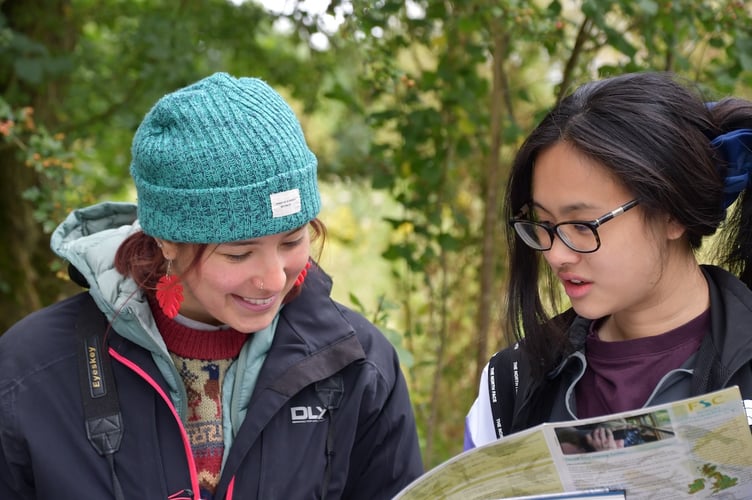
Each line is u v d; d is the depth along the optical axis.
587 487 1.43
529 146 1.58
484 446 1.42
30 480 1.72
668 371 1.58
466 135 3.46
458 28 3.06
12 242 4.07
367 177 4.12
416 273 3.61
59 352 1.73
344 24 3.00
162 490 1.68
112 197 4.89
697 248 1.62
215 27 3.95
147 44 3.71
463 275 3.93
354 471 1.90
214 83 1.64
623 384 1.61
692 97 1.56
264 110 1.62
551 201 1.54
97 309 1.79
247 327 1.69
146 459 1.69
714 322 1.56
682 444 1.37
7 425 1.67
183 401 1.74
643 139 1.48
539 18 3.02
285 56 4.32
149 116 1.66
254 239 1.61
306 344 1.79
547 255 1.57
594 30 3.42
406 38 3.30
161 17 3.71
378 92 3.31
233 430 1.76
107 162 4.81
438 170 3.38
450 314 3.93
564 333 1.71
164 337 1.78
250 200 1.58
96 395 1.70
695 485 1.39
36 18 3.98
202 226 1.59
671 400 1.55
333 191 5.57
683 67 2.95
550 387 1.74
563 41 3.13
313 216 1.67
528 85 3.86
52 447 1.67
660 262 1.53
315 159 1.69
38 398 1.69
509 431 1.78
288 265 1.68
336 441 1.80
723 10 2.99
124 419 1.71
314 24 3.44
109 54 4.30
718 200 1.54
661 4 2.93
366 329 1.91
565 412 1.69
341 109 4.57
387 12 2.98
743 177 1.57
